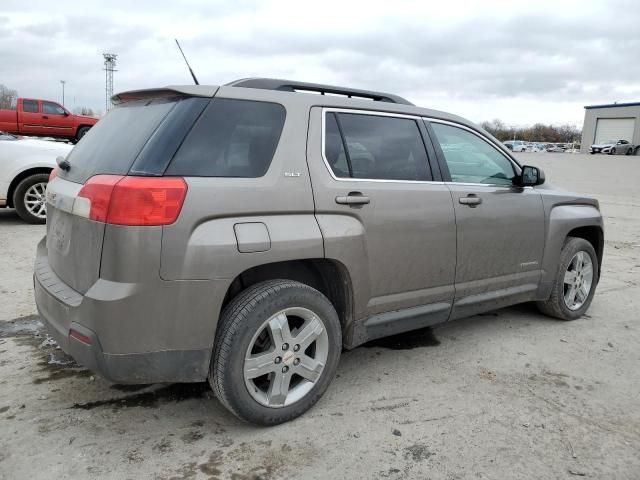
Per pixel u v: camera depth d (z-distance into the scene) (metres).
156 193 2.48
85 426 2.91
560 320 4.88
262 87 3.16
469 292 3.92
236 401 2.76
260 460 2.66
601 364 3.93
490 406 3.25
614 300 5.58
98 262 2.54
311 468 2.61
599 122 63.97
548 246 4.50
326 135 3.19
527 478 2.57
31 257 6.32
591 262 4.95
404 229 3.41
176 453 2.70
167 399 3.24
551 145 65.88
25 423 2.92
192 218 2.56
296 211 2.93
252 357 2.79
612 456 2.76
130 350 2.52
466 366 3.83
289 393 3.00
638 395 3.45
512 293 4.27
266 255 2.77
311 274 3.27
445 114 3.97
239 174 2.78
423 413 3.15
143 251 2.46
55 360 3.70
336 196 3.09
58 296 2.75
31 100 21.28
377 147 3.44
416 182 3.57
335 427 2.97
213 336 2.68
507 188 4.21
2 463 2.58
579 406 3.28
